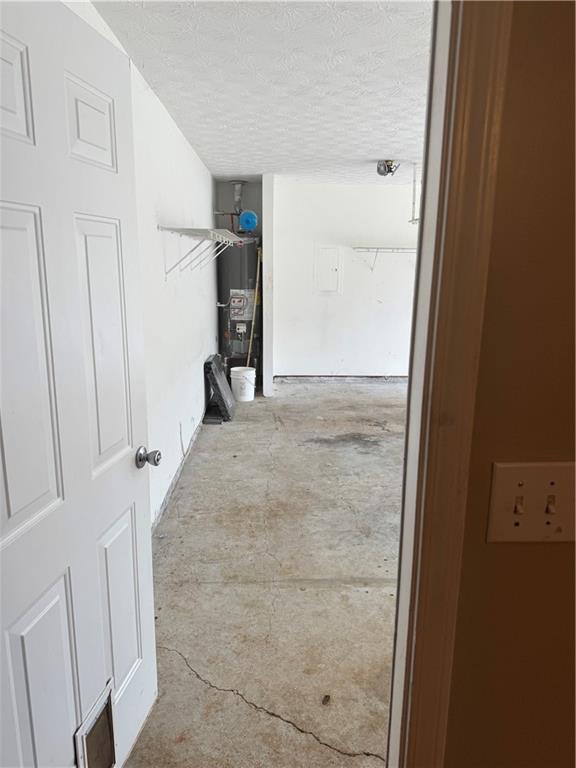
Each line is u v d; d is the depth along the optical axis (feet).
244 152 14.53
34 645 3.46
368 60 8.04
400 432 15.88
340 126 11.75
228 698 5.90
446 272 2.17
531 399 2.36
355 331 21.97
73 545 3.92
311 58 7.97
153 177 9.67
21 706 3.35
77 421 3.90
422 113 10.72
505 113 2.09
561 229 2.21
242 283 19.65
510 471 2.40
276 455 13.80
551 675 2.66
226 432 15.67
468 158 2.07
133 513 5.04
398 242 21.12
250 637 6.89
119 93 4.35
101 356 4.25
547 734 2.74
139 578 5.24
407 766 2.72
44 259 3.41
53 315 3.53
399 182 19.77
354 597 7.76
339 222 20.88
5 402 3.08
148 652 5.56
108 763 4.64
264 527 9.91
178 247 12.00
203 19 6.73
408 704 2.67
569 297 2.27
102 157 4.14
